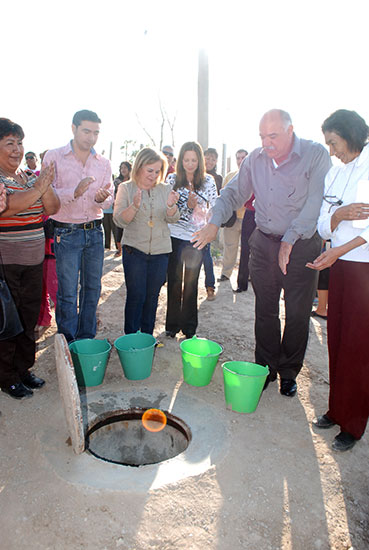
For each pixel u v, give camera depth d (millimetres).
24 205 2607
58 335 2490
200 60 9453
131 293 3748
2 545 1898
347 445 2611
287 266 3004
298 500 2211
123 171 8508
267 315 3258
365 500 2250
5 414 2865
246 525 2041
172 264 4027
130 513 2064
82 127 3305
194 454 2516
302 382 3484
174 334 4305
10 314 2670
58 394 3146
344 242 2547
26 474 2311
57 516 2037
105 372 3504
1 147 2625
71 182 3508
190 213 3943
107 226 9078
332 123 2396
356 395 2549
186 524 2025
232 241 6496
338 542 1989
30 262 2896
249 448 2590
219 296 5891
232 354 4004
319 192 2814
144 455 3080
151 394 3191
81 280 3736
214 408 3025
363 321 2465
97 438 2939
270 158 2936
